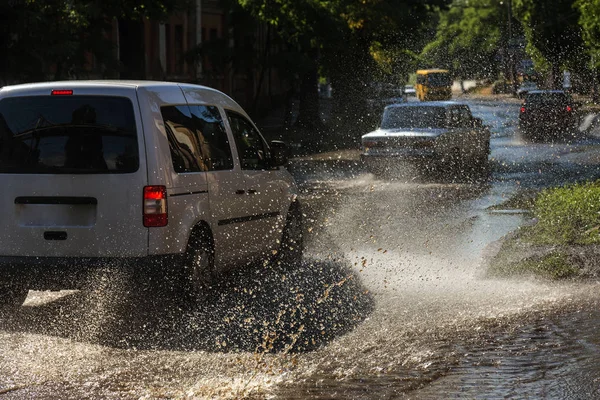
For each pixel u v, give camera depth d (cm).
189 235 1366
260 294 1505
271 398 961
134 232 1314
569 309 1360
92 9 4144
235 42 6638
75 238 1323
